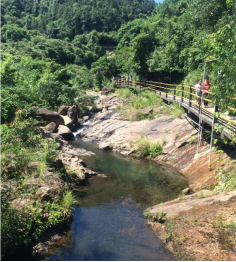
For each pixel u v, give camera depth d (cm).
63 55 7625
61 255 457
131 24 10450
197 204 590
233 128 728
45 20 12150
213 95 570
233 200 545
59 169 784
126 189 805
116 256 448
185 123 1242
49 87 2144
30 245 471
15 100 1386
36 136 859
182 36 2141
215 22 1368
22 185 570
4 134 766
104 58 4406
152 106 1698
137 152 1252
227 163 765
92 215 621
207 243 430
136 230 547
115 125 1641
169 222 541
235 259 371
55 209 569
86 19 11756
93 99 2438
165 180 884
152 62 2395
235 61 501
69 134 1633
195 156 966
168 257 439
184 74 2238
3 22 8575
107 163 1123
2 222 449
